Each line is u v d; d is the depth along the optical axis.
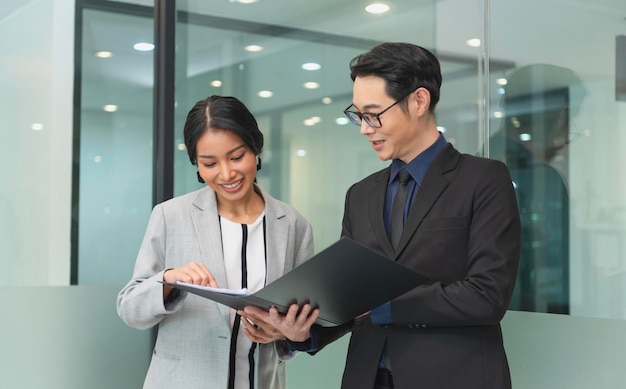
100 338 3.14
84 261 3.14
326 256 1.48
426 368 1.70
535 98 2.65
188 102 3.27
